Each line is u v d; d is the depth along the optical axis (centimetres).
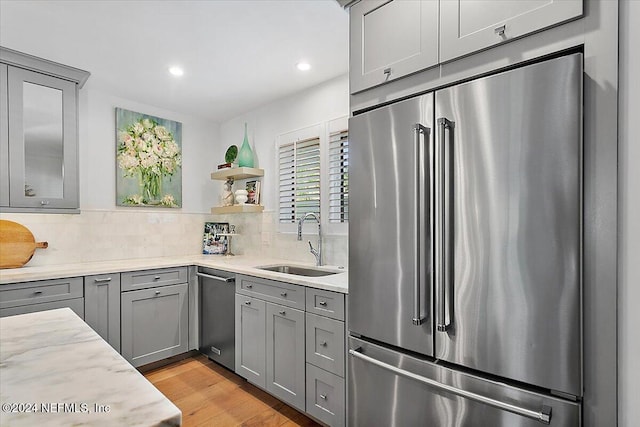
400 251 161
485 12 142
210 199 407
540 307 123
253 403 250
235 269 281
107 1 191
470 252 139
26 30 220
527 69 126
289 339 236
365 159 177
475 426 139
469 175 139
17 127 251
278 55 257
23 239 279
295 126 331
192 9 200
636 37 111
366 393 178
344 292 199
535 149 124
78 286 259
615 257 112
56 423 54
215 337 305
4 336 95
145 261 327
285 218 337
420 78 164
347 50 250
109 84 307
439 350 148
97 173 323
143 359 291
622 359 112
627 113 112
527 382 125
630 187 111
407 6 168
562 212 119
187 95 335
